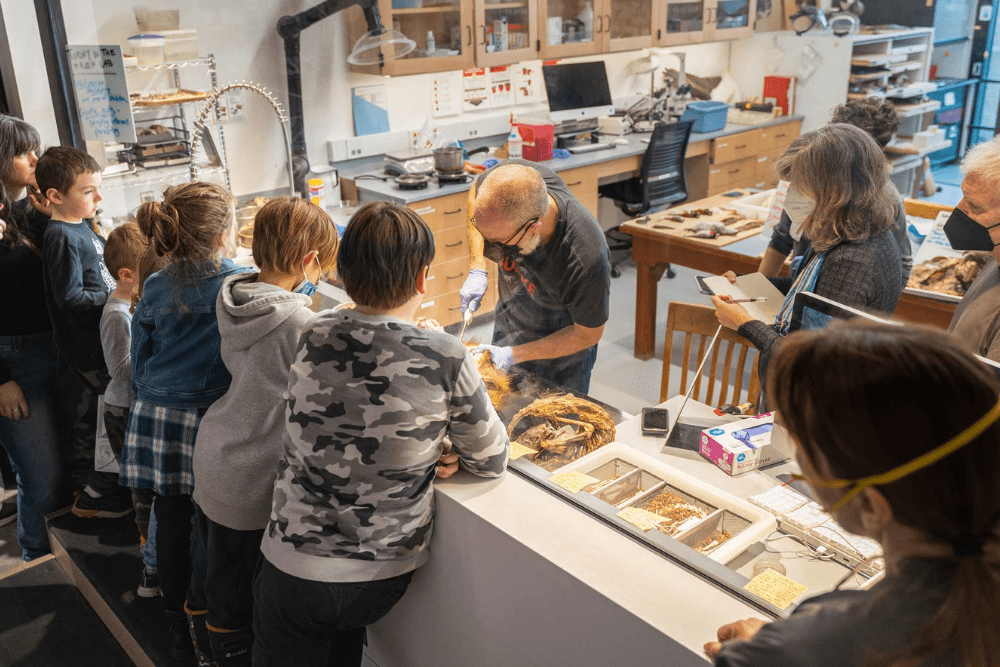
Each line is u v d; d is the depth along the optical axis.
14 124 2.20
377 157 2.17
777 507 1.20
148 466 1.75
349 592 1.28
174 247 1.60
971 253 1.49
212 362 1.66
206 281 1.63
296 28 2.19
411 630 1.55
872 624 0.62
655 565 1.15
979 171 1.18
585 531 1.23
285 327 1.45
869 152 1.20
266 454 1.51
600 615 1.10
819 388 0.61
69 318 2.21
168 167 2.65
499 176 1.42
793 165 1.27
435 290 1.75
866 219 1.23
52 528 2.50
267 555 1.33
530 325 1.51
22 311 2.30
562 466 1.40
